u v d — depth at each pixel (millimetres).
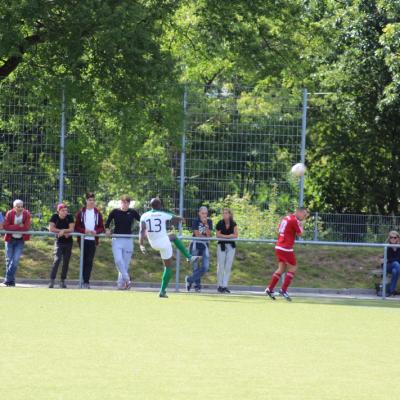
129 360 27547
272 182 66625
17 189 66125
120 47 66750
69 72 67938
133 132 67312
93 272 64125
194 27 84000
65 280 60250
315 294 60875
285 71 90312
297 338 34312
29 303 44219
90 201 57844
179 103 66750
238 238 63312
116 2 68438
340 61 96500
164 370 26000
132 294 52125
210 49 85812
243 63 86188
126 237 57531
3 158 66062
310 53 97750
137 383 23875
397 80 89312
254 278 64562
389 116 98438
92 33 67375
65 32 67500
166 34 82875
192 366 26859
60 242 57281
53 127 66438
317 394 23234
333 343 33219
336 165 103750
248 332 35625
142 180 67000
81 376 24641
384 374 26578
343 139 102000
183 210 66625
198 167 66562
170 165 66812
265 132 66500
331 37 96750
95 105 68250
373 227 69438
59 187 66250
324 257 66875
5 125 66250
